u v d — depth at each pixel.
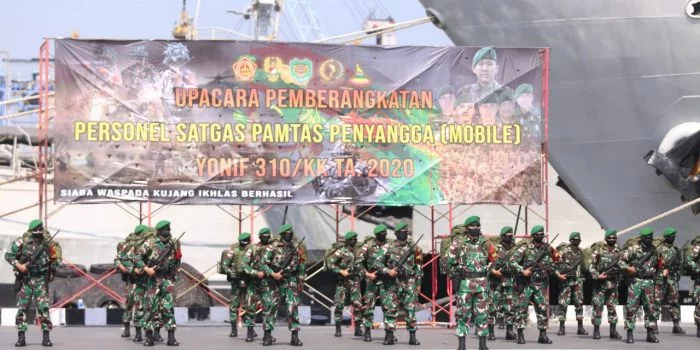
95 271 32.00
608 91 26.45
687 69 25.73
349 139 22.48
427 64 22.80
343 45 22.55
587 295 31.38
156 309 17.97
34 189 35.19
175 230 34.66
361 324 21.05
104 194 21.80
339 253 20.42
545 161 23.23
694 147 25.61
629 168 26.94
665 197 26.81
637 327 24.09
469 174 22.84
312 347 18.03
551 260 19.00
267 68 22.33
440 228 34.47
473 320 20.06
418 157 22.72
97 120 21.86
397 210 34.62
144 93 21.98
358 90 22.56
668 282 21.09
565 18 26.23
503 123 23.00
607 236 19.88
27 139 38.94
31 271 17.31
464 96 22.91
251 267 18.23
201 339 19.91
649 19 25.64
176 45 22.09
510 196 22.97
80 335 20.64
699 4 25.39
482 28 27.34
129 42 22.00
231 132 22.16
